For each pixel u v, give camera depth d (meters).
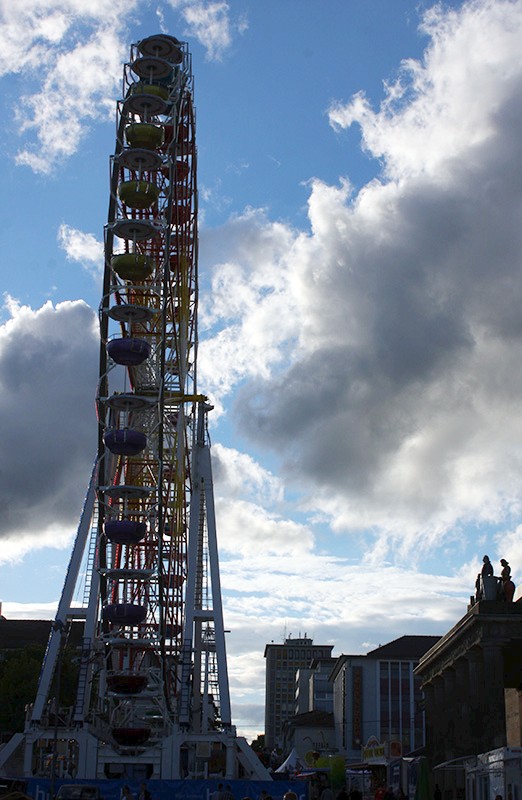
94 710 72.88
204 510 76.81
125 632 72.75
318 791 78.94
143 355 73.62
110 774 66.94
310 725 167.50
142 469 81.69
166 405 79.62
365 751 92.12
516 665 66.81
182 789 55.72
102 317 75.19
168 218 74.69
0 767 66.00
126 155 76.00
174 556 78.19
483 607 56.44
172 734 67.81
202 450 77.50
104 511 75.31
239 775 73.31
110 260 75.69
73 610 70.69
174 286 79.69
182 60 81.38
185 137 80.94
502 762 42.84
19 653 109.44
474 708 59.50
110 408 75.38
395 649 148.38
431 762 74.25
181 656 71.31
